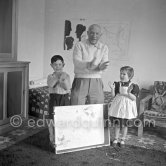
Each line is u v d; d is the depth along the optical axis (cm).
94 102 252
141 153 251
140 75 374
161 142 288
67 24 411
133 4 366
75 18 404
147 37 363
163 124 293
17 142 266
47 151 246
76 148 248
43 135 290
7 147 251
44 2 423
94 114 255
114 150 255
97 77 243
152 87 367
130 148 263
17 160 222
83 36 402
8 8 305
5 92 289
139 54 371
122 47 380
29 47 391
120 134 295
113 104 268
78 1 400
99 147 261
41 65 432
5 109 293
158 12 353
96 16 391
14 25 317
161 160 236
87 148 254
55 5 416
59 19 416
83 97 243
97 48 239
